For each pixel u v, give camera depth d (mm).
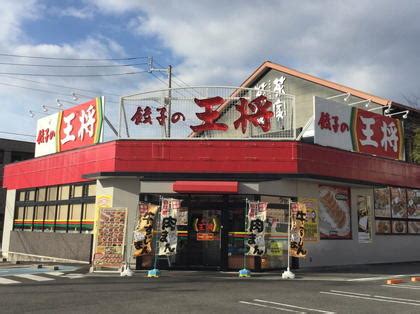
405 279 14016
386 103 21469
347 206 19250
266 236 16344
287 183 16984
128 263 14953
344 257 18719
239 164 16172
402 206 22016
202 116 16625
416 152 23234
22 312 7910
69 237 19078
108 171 16688
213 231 16062
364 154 19047
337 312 8234
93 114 18438
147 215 14797
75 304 8727
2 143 39844
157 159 16297
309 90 24781
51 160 20672
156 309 8297
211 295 10031
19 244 22391
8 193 24281
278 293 10469
